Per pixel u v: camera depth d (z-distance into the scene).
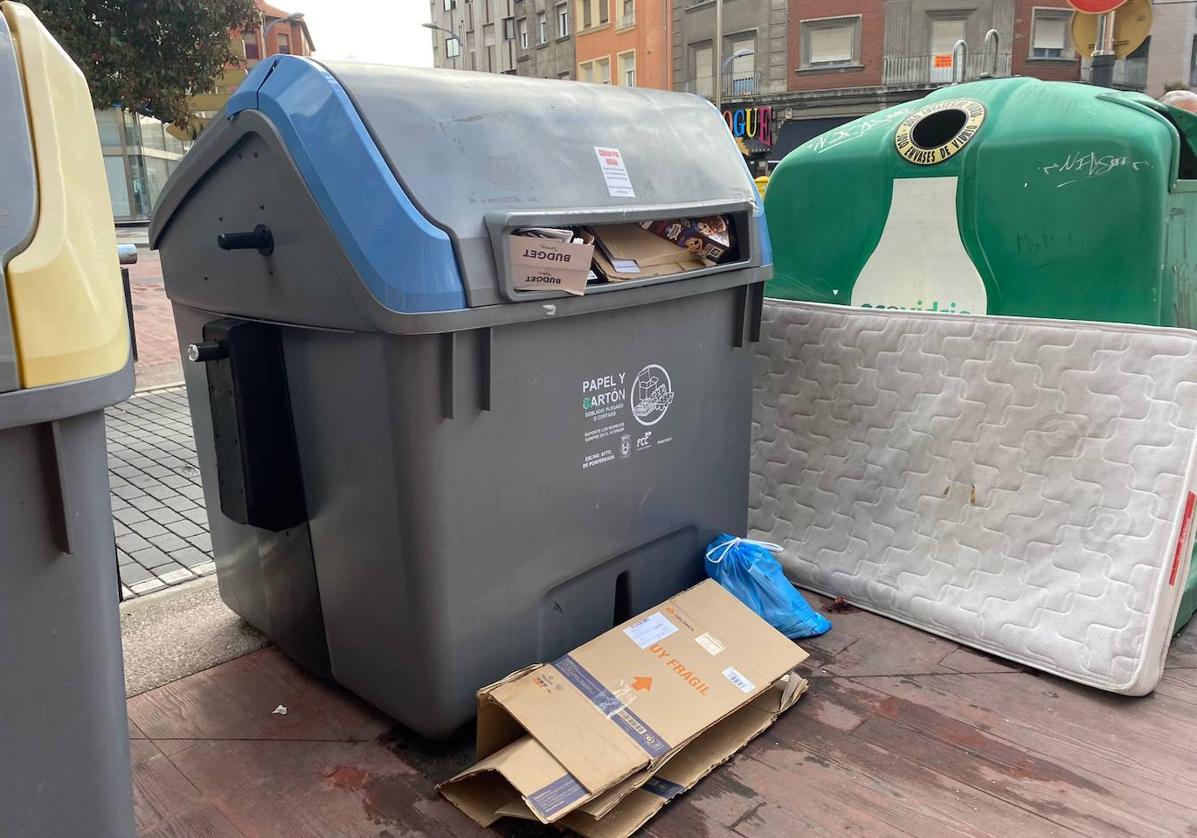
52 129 1.20
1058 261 2.59
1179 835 1.81
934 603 2.66
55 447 1.13
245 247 1.99
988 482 2.62
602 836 1.80
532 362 1.99
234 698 2.38
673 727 1.98
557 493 2.13
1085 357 2.44
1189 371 2.28
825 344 2.98
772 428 3.14
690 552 2.62
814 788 1.98
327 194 1.81
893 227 2.94
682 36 38.41
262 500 2.15
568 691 2.00
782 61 35.00
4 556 1.13
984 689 2.36
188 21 10.35
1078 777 2.00
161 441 5.25
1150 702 2.28
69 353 1.13
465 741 2.17
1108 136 2.44
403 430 1.84
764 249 2.56
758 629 2.33
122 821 1.30
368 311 1.76
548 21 47.78
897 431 2.83
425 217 1.78
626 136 2.30
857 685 2.39
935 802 1.93
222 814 1.93
